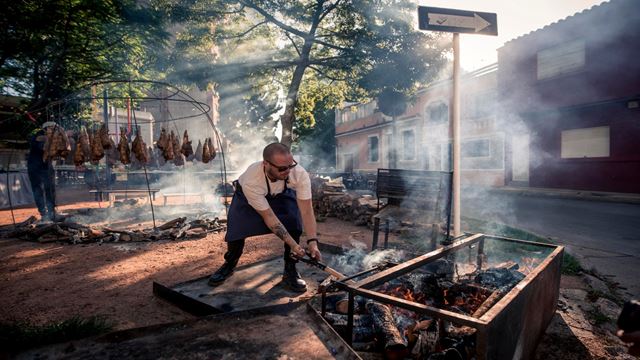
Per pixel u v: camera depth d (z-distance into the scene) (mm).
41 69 11055
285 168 2672
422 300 2553
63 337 2416
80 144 5859
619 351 2424
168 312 2953
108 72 11516
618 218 8312
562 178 14961
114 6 9469
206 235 6172
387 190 5133
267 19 12219
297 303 2412
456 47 4184
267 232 3213
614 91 13242
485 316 1502
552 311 2705
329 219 8289
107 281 3748
